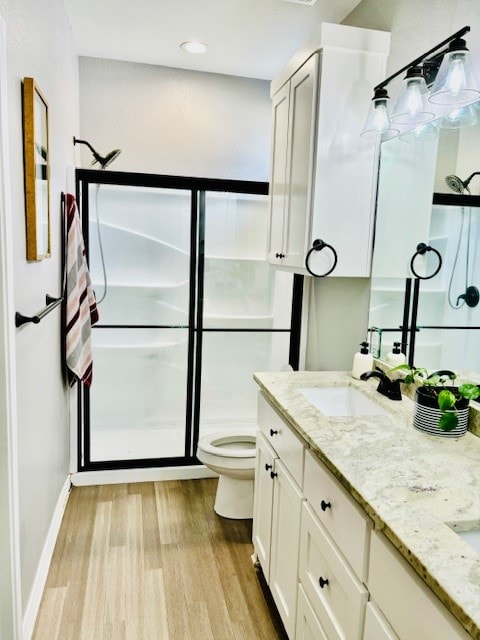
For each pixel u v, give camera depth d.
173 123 3.20
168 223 2.95
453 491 1.06
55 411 2.23
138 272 2.95
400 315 1.92
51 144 2.01
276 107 2.42
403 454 1.26
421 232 1.76
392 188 1.92
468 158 1.51
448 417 1.33
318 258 1.99
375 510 0.98
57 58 2.16
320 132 1.91
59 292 2.26
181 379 3.12
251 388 3.28
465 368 1.55
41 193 1.75
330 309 2.59
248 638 1.71
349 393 1.96
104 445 3.07
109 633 1.70
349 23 2.36
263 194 2.88
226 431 2.68
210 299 3.09
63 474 2.52
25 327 1.60
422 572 0.80
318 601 1.31
